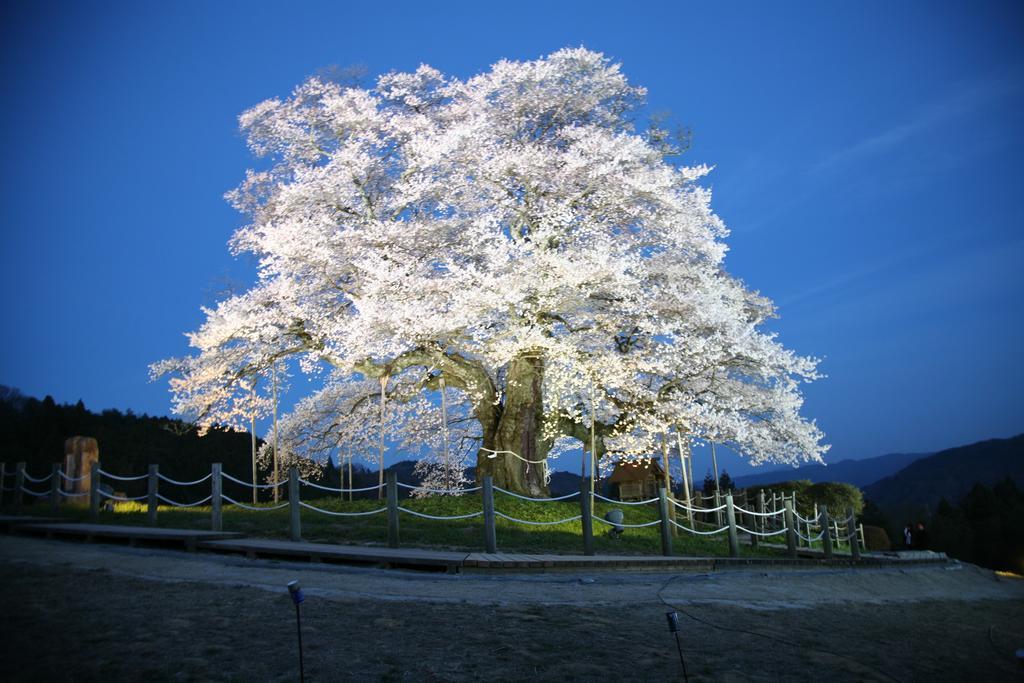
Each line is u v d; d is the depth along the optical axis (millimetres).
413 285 20500
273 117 23562
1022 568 40656
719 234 23156
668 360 21453
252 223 23953
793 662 8227
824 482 36188
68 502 20766
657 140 24797
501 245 20547
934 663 9156
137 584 10078
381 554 12117
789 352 22109
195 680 6363
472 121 22250
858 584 15508
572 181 21547
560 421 23625
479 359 23359
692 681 7184
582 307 23047
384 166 23438
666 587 12016
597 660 7602
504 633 8336
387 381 23500
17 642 7145
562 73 23812
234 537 14289
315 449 27266
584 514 14469
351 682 6555
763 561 16344
